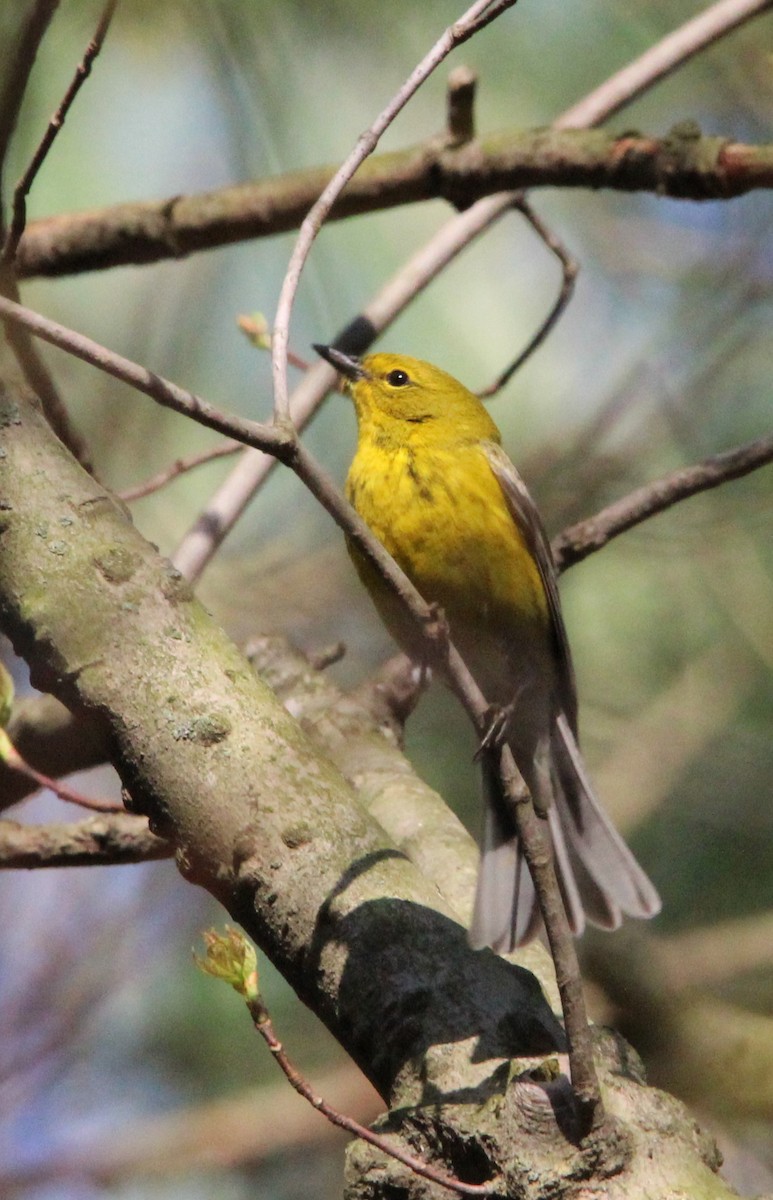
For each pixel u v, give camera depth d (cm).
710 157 813
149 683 507
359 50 1029
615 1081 468
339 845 509
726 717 1238
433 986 493
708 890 1201
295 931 501
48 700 816
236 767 505
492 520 843
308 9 1012
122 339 1144
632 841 1206
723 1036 988
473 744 1220
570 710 844
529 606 852
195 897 1159
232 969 478
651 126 1207
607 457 1230
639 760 1234
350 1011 496
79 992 1123
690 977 1118
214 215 888
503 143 854
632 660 1259
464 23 551
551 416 1263
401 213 1162
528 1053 482
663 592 1249
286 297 522
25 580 514
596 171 834
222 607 1226
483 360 1160
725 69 1183
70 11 949
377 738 788
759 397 1258
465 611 848
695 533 1204
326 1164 1154
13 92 627
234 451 862
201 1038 1180
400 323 1148
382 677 838
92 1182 1117
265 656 870
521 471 1232
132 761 506
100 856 748
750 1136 984
